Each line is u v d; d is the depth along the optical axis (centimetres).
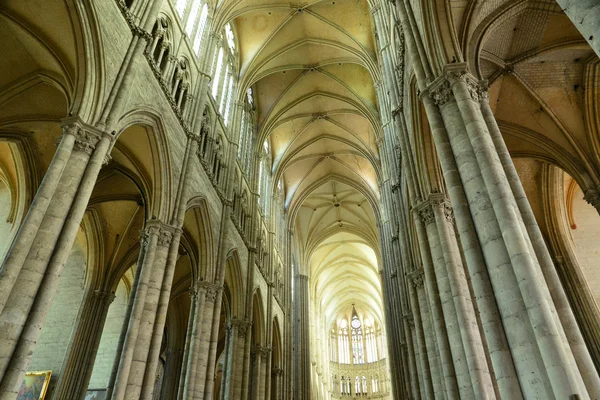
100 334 1962
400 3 1305
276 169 3438
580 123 1586
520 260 709
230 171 2180
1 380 729
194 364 1580
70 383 1784
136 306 1236
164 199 1441
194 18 1905
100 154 1017
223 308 2934
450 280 1147
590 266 1927
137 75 1267
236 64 2578
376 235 4375
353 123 3409
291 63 2889
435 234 1288
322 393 4841
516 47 1409
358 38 2630
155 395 2770
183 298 2780
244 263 2353
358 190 3888
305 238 4428
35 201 883
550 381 616
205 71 1862
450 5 1109
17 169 1683
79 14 1063
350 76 3000
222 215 2000
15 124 1534
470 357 999
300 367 3609
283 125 3425
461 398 1034
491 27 1198
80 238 2181
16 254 816
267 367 2589
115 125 1099
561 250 1950
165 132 1432
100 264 2061
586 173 1597
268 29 2620
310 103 3266
